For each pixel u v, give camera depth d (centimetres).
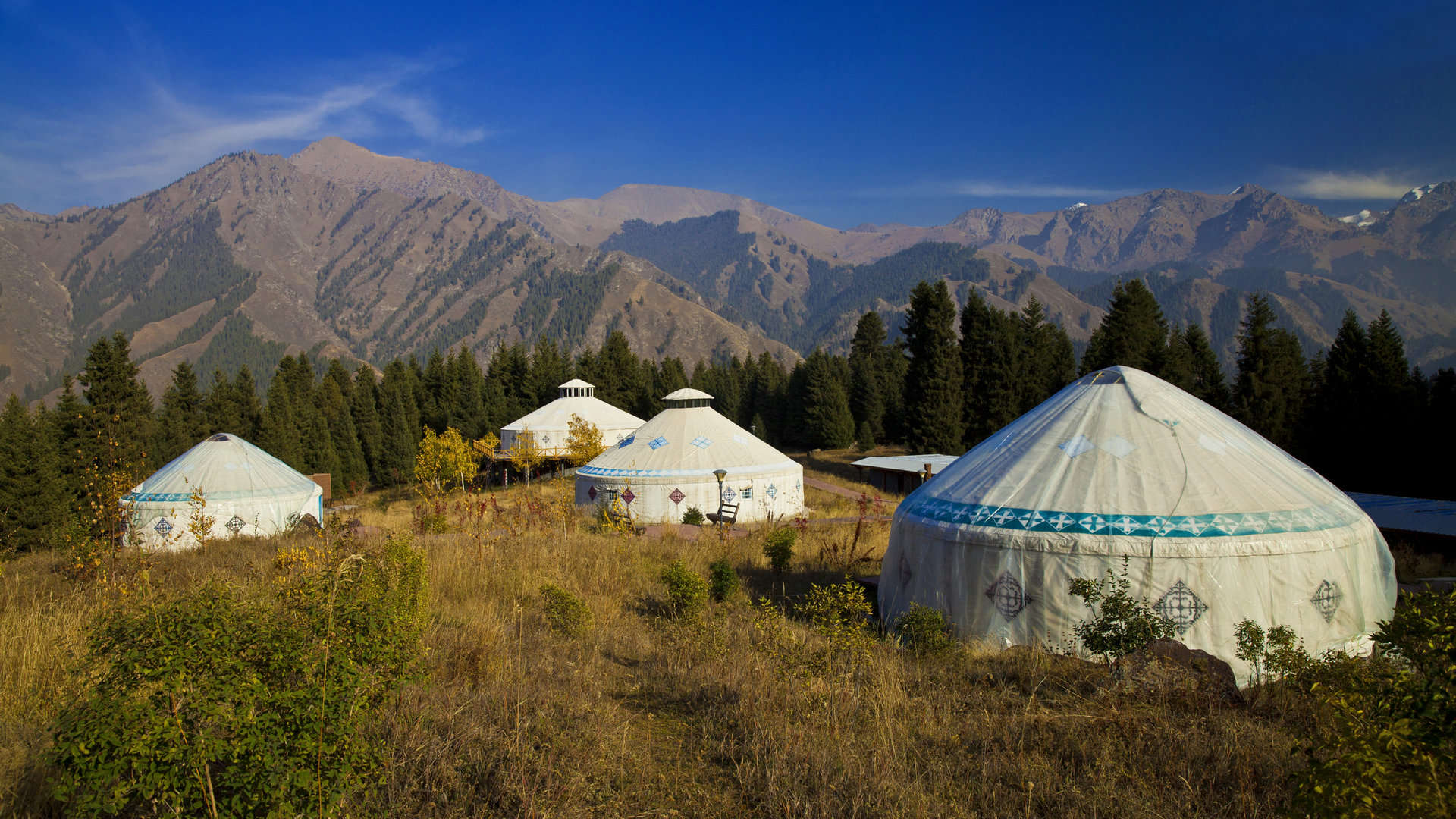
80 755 469
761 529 2661
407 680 648
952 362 5747
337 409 7225
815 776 665
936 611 1224
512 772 634
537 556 1770
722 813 611
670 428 3428
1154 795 638
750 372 9644
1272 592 1167
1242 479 1273
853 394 7656
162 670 480
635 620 1312
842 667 977
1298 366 4519
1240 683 1115
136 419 5238
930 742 770
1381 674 639
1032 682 955
